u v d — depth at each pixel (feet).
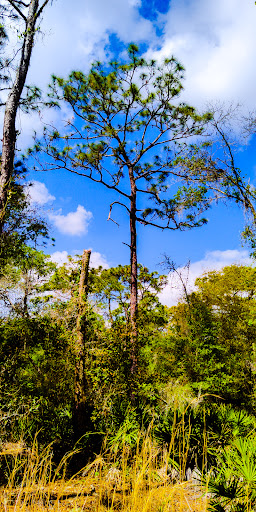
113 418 25.27
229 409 19.49
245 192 37.93
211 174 39.01
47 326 28.19
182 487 9.52
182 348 40.52
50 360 27.73
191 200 41.45
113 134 43.16
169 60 41.47
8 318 26.43
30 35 28.91
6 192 24.40
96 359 28.86
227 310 49.80
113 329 30.32
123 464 10.21
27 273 33.24
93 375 27.25
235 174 37.96
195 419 15.99
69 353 27.73
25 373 25.58
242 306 49.11
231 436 14.97
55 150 39.96
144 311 40.55
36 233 29.63
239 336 46.32
